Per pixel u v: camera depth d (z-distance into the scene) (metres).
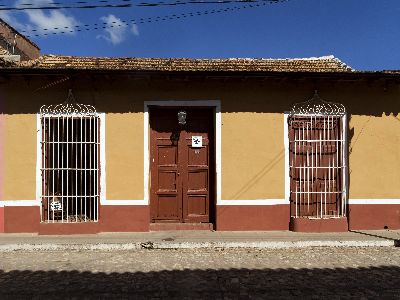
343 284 5.77
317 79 8.69
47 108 8.67
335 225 8.82
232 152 8.87
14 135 8.66
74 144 8.93
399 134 9.14
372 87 9.07
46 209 8.69
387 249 7.74
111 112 8.76
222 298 5.29
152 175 9.05
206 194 9.10
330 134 9.08
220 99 8.88
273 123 8.93
